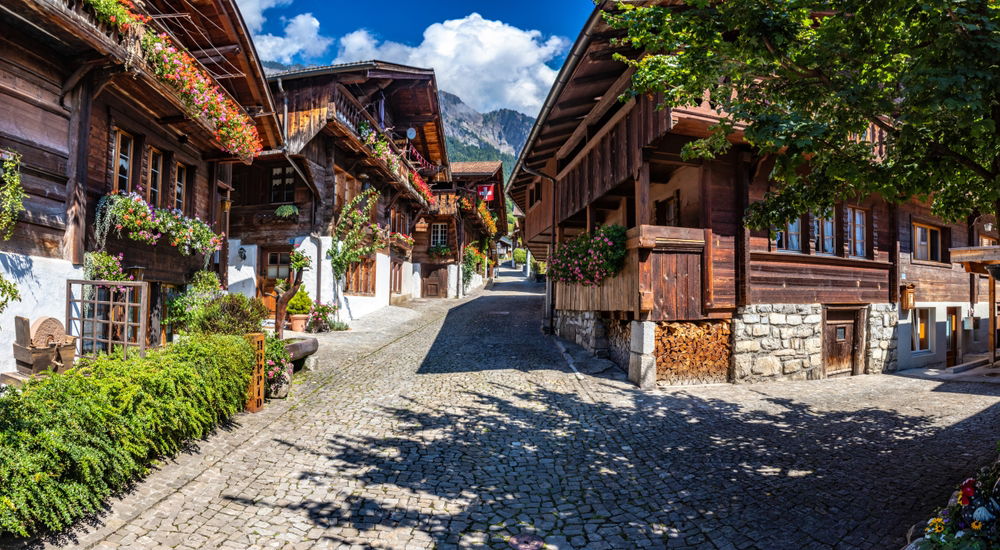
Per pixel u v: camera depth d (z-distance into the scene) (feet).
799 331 30.76
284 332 41.57
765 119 12.34
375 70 46.52
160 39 21.17
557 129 37.63
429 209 74.13
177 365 15.84
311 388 24.94
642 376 26.96
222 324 22.72
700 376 28.40
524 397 24.52
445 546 11.52
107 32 18.94
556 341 40.60
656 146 26.30
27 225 18.10
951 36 10.21
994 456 17.16
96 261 20.54
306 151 44.55
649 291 26.91
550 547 11.62
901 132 12.12
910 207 38.37
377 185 59.47
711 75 13.28
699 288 27.94
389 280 64.64
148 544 10.99
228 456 16.12
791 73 13.20
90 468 11.50
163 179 26.58
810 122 11.99
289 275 48.80
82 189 20.08
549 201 47.03
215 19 28.50
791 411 23.34
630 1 20.52
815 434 19.95
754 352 29.12
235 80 32.37
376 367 30.55
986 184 13.20
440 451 17.43
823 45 12.14
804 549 11.43
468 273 92.89
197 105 23.21
